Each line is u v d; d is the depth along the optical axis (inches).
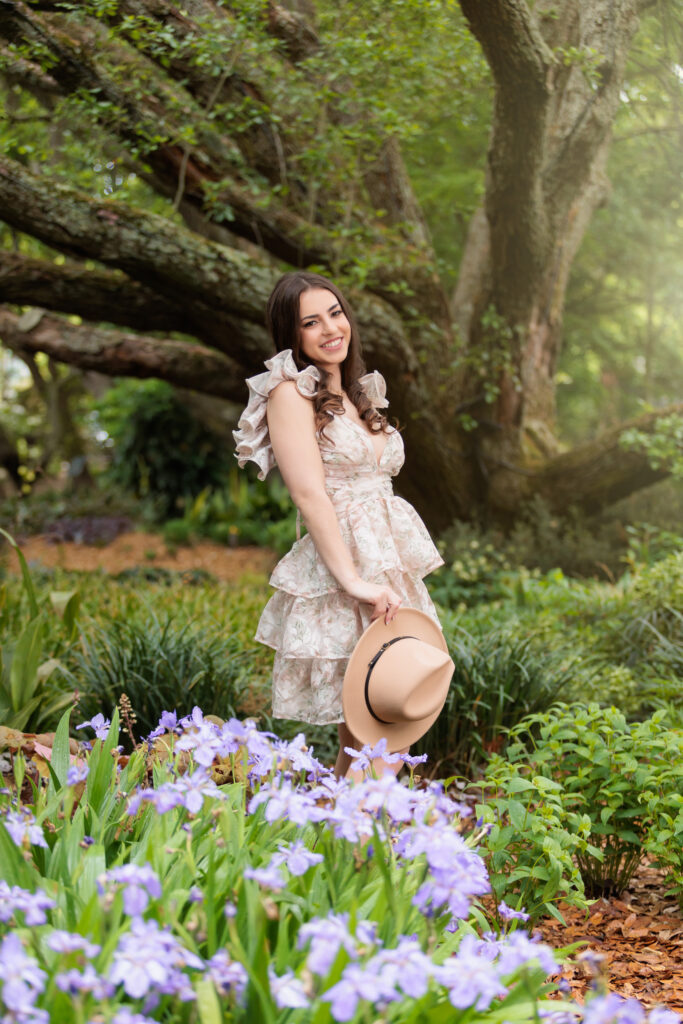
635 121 301.0
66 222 232.7
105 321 294.5
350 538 102.1
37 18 196.4
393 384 299.4
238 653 179.2
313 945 48.3
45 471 775.1
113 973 45.3
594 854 97.3
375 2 215.5
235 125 237.1
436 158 373.7
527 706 153.2
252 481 615.2
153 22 192.7
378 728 96.3
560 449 377.4
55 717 143.2
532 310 314.3
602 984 52.3
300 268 285.4
